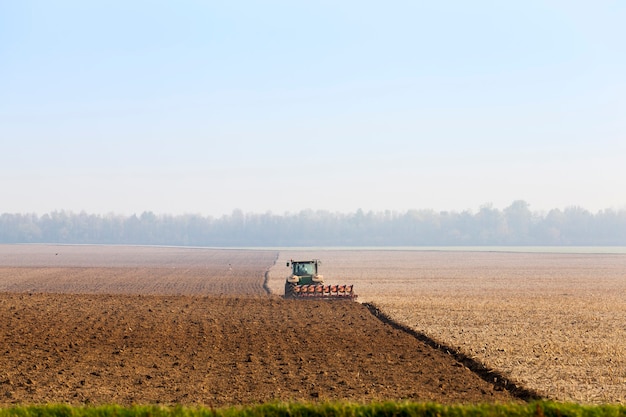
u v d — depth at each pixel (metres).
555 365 35.81
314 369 34.16
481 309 66.81
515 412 19.75
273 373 32.97
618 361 37.22
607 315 61.97
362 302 74.00
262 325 52.00
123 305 65.81
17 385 29.86
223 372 33.22
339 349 40.81
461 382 31.22
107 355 38.19
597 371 34.19
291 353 39.28
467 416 19.62
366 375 32.66
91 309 61.94
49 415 19.75
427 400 27.09
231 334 46.94
